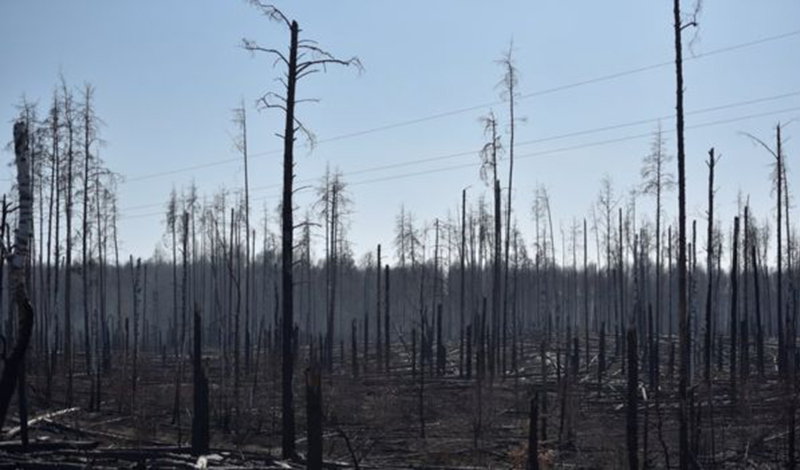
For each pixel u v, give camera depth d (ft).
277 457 74.08
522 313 238.27
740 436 85.46
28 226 50.57
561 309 294.87
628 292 289.12
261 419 99.50
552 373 152.46
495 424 104.01
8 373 48.44
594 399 123.54
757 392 108.47
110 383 131.34
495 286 128.88
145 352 211.41
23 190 50.78
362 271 343.67
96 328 180.55
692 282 133.80
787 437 80.64
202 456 67.97
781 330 133.69
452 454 82.89
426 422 106.01
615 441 85.81
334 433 93.40
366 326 173.68
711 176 106.93
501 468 75.72
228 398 117.29
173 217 185.37
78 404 115.96
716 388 124.57
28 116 120.88
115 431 93.40
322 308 321.11
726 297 326.03
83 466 59.41
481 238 194.90
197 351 73.77
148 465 63.62
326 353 163.63
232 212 188.34
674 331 268.82
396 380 141.38
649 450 82.38
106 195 146.72
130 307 330.34
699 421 73.41
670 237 172.04
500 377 146.41
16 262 49.70
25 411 69.10
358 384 129.90
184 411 111.04
